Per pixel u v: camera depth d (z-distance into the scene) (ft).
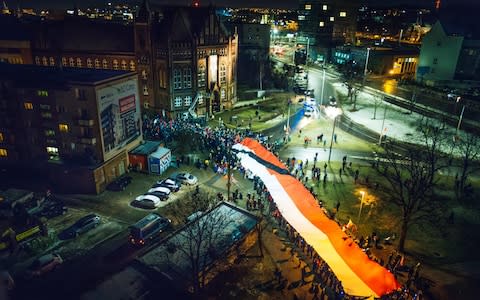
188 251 112.37
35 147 173.58
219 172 182.70
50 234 132.57
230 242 116.37
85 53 282.56
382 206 153.89
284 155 205.87
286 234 135.13
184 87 264.93
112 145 171.94
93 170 158.61
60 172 164.04
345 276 103.30
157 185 166.61
